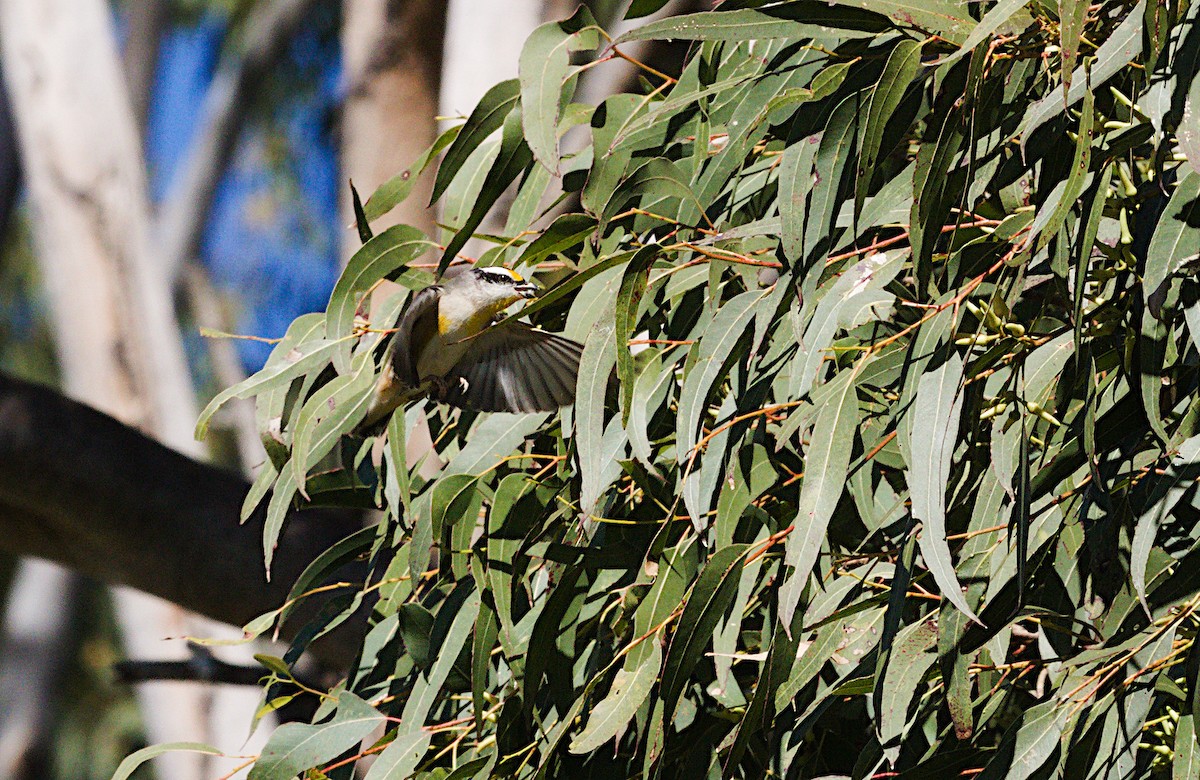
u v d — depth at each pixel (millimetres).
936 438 3564
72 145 10695
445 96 8375
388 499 4922
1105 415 3945
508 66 8188
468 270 4777
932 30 3836
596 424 3984
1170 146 3936
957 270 3990
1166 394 4020
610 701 3887
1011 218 3969
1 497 6637
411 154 8961
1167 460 3713
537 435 5082
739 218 4707
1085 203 3623
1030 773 3652
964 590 3943
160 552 6875
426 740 4309
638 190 4387
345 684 5035
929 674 4031
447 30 8945
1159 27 3551
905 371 3816
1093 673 3766
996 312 3926
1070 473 3939
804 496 3643
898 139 3998
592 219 4531
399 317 4746
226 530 6930
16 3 10969
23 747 15664
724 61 4715
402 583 5129
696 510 3934
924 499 3516
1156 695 3693
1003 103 4074
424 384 4707
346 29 9188
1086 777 3689
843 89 3926
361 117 9023
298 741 4477
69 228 10602
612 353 4035
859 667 4027
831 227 3895
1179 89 3525
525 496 4500
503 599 4344
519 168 4684
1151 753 3945
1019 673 4164
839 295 3977
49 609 16062
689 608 3836
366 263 4781
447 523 4516
